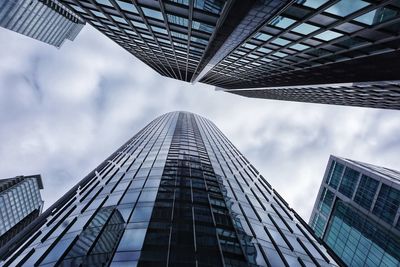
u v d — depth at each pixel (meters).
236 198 31.28
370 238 58.19
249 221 26.34
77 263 17.27
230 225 23.94
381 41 20.42
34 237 23.06
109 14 28.72
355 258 60.28
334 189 76.31
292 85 51.38
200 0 19.73
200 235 20.95
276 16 20.61
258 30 25.06
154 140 52.72
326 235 74.12
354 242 62.38
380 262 53.38
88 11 29.53
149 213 22.91
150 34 34.06
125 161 40.53
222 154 52.78
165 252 18.25
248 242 22.22
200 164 39.12
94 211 24.59
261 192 38.69
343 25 19.52
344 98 58.97
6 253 21.98
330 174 80.50
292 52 29.83
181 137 55.56
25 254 20.05
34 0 105.62
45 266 17.39
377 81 33.16
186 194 27.81
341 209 71.19
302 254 24.19
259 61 38.56
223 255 19.41
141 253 17.77
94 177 38.25
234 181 37.59
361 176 67.06
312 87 49.41
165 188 28.42
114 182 31.75
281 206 36.72
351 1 16.06
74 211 26.30
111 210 24.00
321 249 27.20
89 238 20.02
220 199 29.00
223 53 36.56
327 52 26.70
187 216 23.33
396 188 55.38
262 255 21.16
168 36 33.12
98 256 17.73
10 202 123.44
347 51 24.61
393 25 17.64
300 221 34.41
